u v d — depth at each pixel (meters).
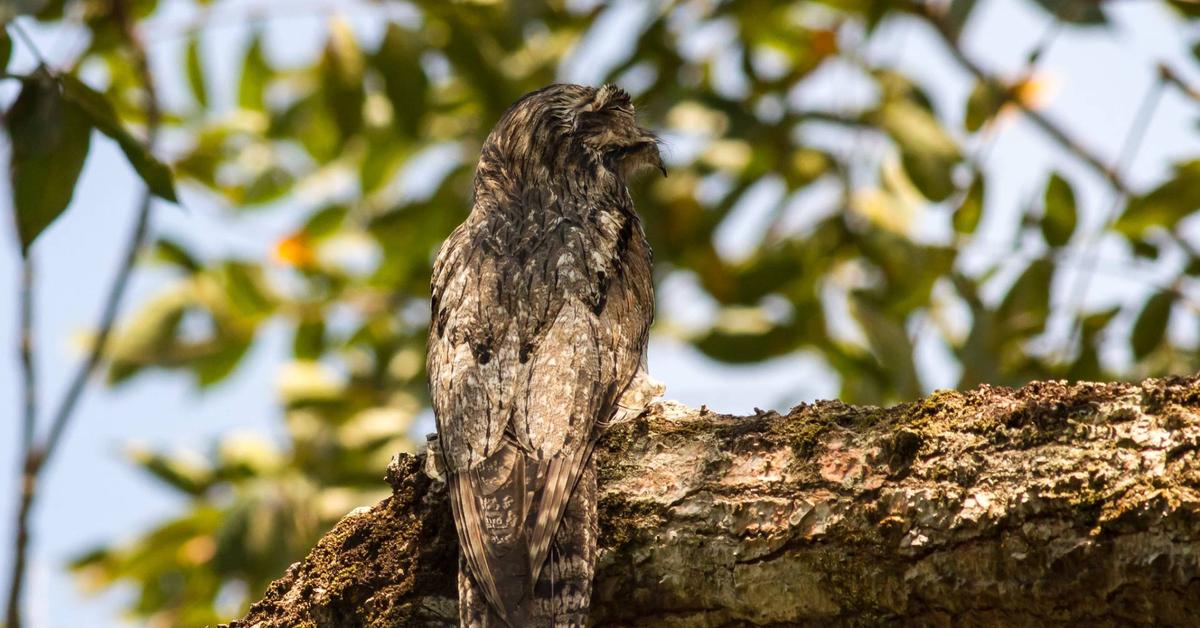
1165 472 5.16
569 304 7.40
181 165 12.75
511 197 8.82
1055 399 5.58
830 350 12.62
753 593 5.96
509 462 6.57
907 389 11.48
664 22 13.09
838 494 5.79
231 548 11.96
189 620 12.41
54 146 7.80
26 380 10.62
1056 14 11.34
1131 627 5.25
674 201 12.58
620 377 7.34
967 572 5.49
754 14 13.44
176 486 12.88
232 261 13.16
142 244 11.43
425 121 12.41
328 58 12.29
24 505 10.55
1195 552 5.01
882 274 12.52
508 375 6.98
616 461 6.55
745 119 12.73
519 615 5.98
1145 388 5.42
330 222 13.66
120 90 13.23
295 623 6.73
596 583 6.26
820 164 12.66
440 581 6.62
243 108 14.05
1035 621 5.43
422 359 13.45
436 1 12.44
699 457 6.31
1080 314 11.41
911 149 12.15
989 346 11.32
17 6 7.97
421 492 6.88
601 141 9.28
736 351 12.55
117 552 12.77
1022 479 5.43
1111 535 5.18
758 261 12.50
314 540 12.14
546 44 13.42
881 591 5.69
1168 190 11.16
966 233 11.73
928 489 5.60
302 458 12.69
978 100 11.66
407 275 13.84
